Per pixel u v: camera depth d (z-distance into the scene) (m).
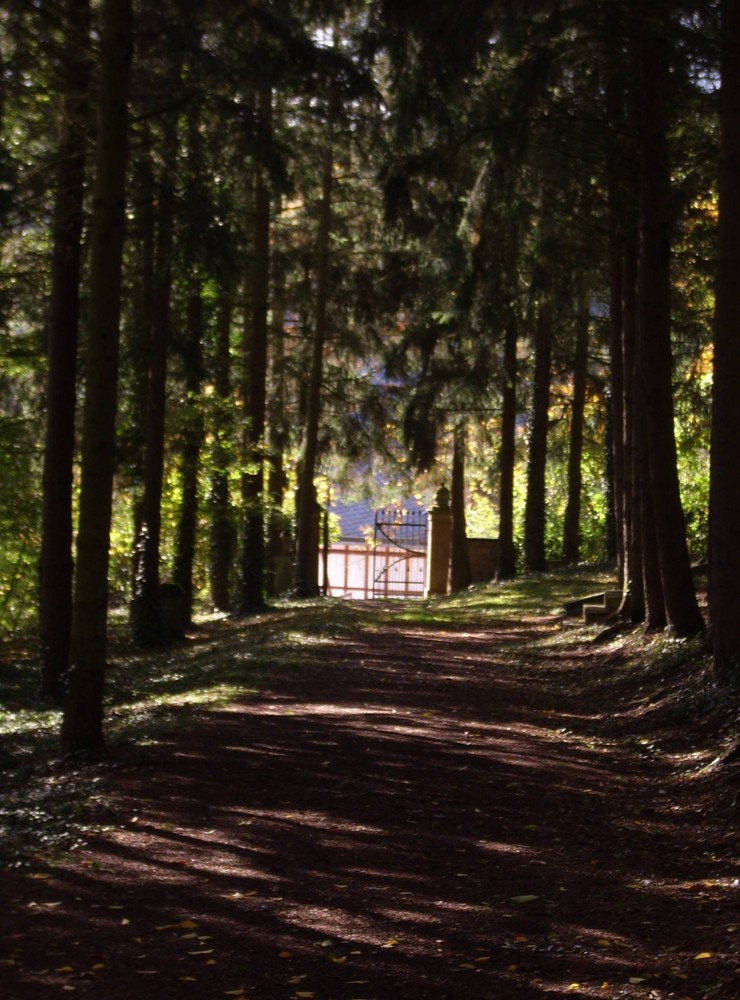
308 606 27.47
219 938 5.30
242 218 22.83
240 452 25.45
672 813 8.28
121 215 9.99
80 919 5.53
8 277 15.77
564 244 15.84
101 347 9.88
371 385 31.86
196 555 32.56
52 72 12.09
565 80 13.75
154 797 8.14
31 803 7.97
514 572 32.22
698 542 27.98
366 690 14.06
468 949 5.22
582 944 5.30
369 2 14.41
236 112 13.35
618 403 19.38
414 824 7.65
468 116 13.75
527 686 14.92
